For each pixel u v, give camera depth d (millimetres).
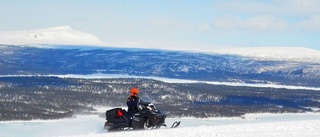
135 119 43406
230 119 165750
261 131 30344
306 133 28156
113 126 43875
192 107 199875
